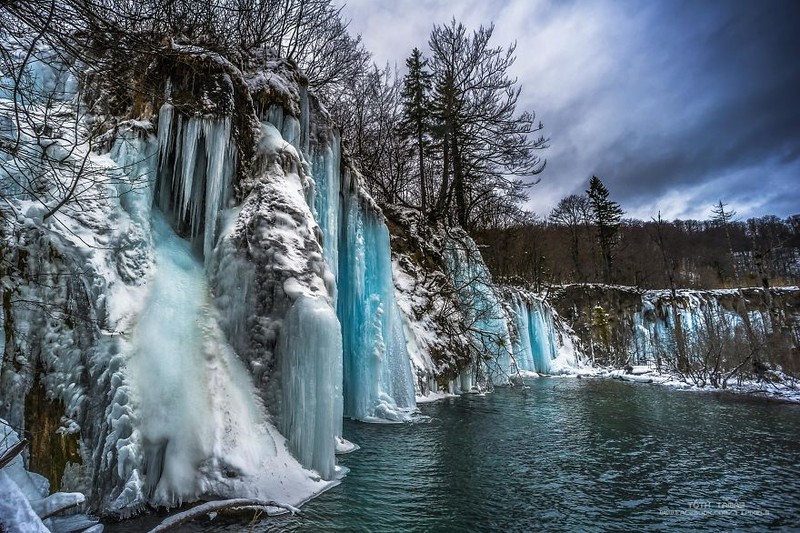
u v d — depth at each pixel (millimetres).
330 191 9875
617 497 5941
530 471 6918
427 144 23984
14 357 4301
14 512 3021
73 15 4031
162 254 6258
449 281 18031
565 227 54625
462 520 4996
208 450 4883
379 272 11914
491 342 18625
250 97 7668
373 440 8375
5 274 4441
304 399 5824
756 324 27953
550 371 26078
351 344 10797
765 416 12289
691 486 6453
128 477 4418
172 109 6746
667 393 16844
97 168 5664
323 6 16578
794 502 5844
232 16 11797
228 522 4410
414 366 13477
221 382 5461
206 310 6039
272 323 6113
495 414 11617
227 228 6617
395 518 4926
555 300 33938
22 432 4137
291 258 6469
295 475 5430
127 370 4824
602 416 11859
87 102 7039
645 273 49312
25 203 4898
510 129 22766
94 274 5031
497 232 32062
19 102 5809
